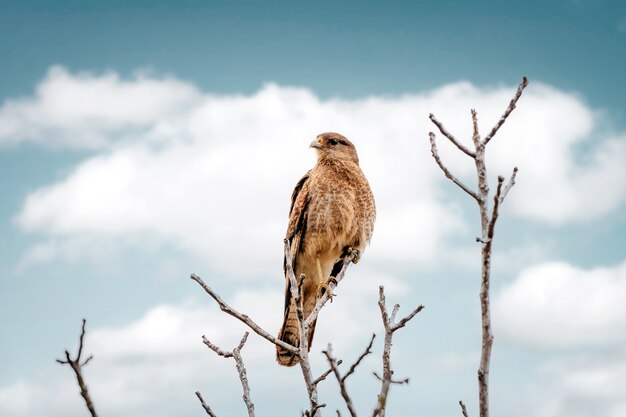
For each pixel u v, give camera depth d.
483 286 5.19
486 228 5.21
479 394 5.19
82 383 4.66
